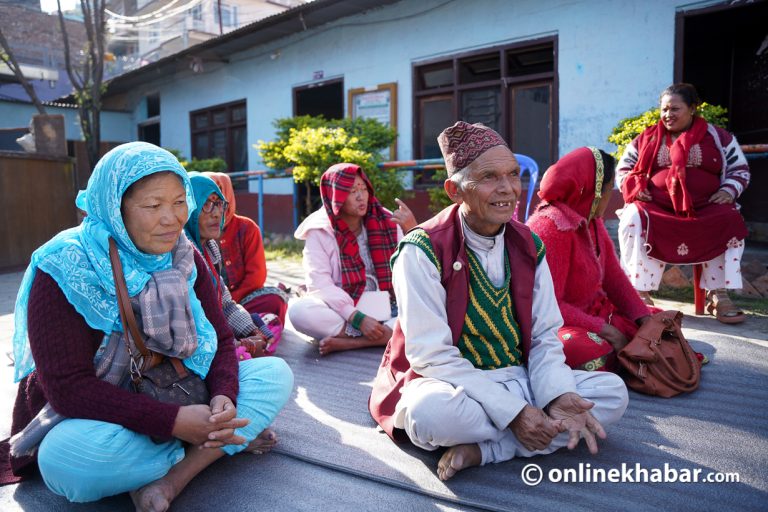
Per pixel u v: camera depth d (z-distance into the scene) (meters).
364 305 3.58
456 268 2.04
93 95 11.58
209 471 2.08
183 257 1.92
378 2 8.30
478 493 1.88
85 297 1.70
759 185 7.09
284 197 10.06
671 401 2.65
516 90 7.52
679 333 2.82
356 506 1.83
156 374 1.82
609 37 6.61
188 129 12.73
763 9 6.84
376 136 8.09
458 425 1.90
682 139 4.02
